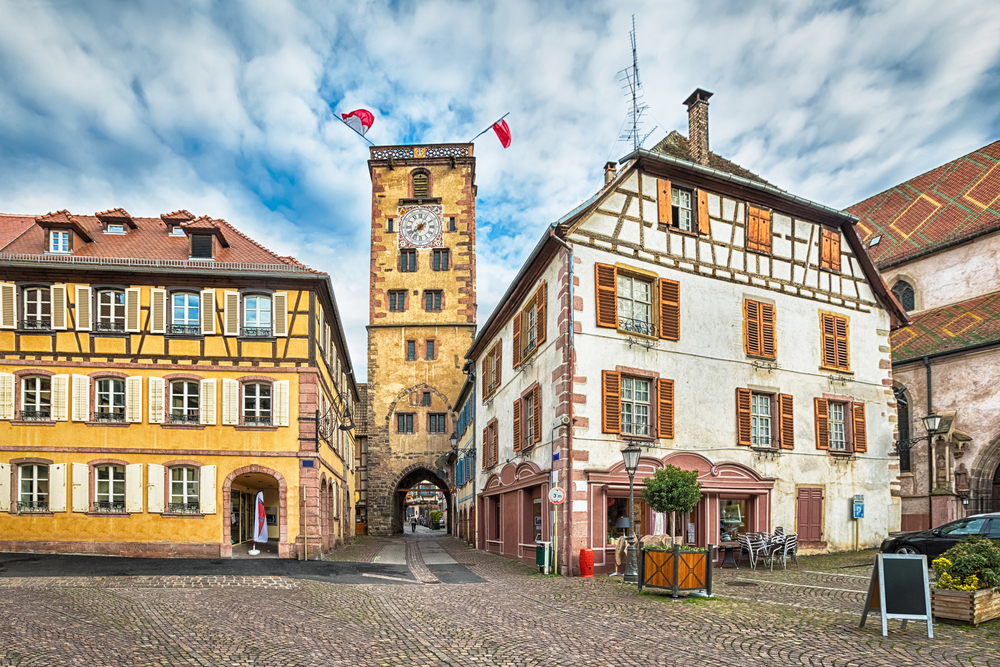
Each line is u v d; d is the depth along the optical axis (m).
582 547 16.11
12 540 19.38
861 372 21.83
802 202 21.06
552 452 17.38
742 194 20.30
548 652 8.03
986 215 27.27
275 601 11.60
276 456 20.12
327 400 24.33
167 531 19.59
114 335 20.30
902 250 29.86
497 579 15.72
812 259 21.50
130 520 19.58
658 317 18.16
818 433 20.38
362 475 45.59
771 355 19.88
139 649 8.02
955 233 27.97
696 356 18.61
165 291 20.61
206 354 20.44
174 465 19.86
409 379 41.28
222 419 20.17
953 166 30.92
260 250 21.95
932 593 9.62
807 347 20.77
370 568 18.03
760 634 8.88
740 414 18.94
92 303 20.42
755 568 16.62
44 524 19.47
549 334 18.14
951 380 25.11
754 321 19.78
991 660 7.49
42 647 7.98
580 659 7.71
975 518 14.58
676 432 17.88
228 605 11.09
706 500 17.97
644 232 18.47
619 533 17.02
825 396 20.75
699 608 10.86
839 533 20.28
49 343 20.17
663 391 17.84
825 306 21.47
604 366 17.14
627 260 18.00
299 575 15.83
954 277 27.67
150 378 20.22
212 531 19.67
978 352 24.31
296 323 20.80
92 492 19.64
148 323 20.44
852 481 20.80
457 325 41.75
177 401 20.28
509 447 22.55
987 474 23.78
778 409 19.70
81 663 7.36
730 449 18.64
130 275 20.55
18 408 19.91
